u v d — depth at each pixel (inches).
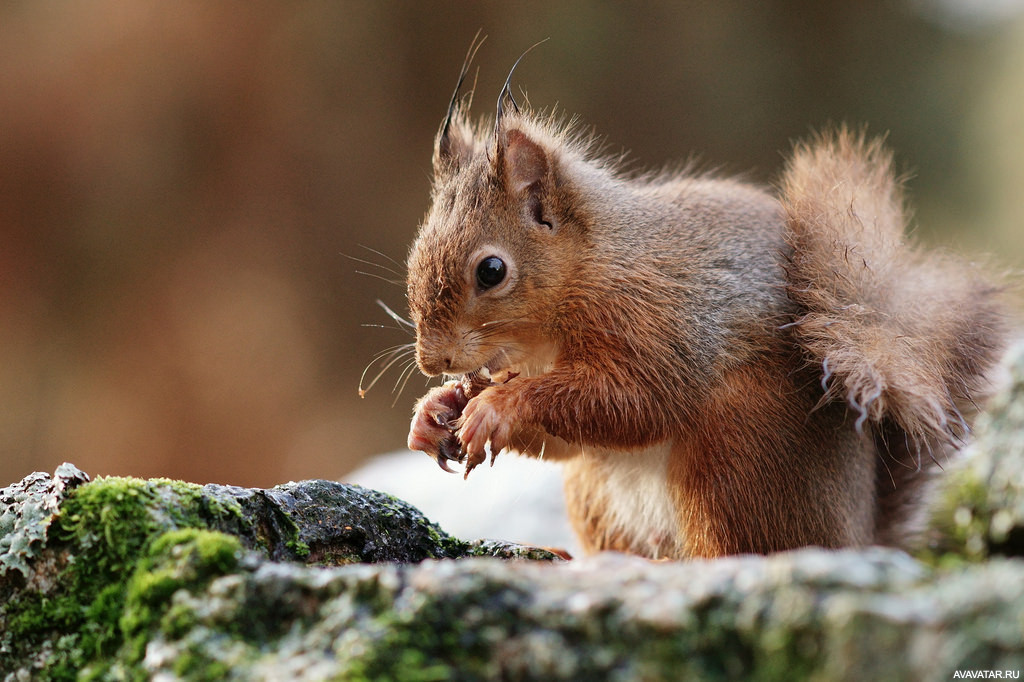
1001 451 93.7
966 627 76.5
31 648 93.4
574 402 97.0
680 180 99.7
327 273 176.4
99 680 93.0
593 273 97.4
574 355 97.3
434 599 92.0
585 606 89.3
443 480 103.4
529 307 97.3
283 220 175.8
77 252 168.4
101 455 161.5
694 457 97.1
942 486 96.4
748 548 97.0
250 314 171.2
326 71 177.3
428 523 95.5
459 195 97.6
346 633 92.2
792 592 83.0
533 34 182.2
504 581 92.1
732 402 97.0
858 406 96.3
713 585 86.5
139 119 171.3
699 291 97.3
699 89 189.3
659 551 98.0
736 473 97.0
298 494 95.0
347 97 178.4
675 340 97.2
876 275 97.5
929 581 82.8
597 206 97.7
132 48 171.5
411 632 92.0
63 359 165.3
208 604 92.6
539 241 97.4
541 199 97.6
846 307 97.0
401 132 180.2
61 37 169.5
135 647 92.8
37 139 168.4
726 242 97.7
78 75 169.6
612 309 97.3
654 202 98.1
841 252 97.3
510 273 97.3
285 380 169.2
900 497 97.7
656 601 87.7
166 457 163.8
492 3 181.3
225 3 173.8
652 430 97.1
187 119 173.3
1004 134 205.0
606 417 97.0
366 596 92.3
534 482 102.9
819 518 96.9
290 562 94.3
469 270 97.2
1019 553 93.6
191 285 171.0
